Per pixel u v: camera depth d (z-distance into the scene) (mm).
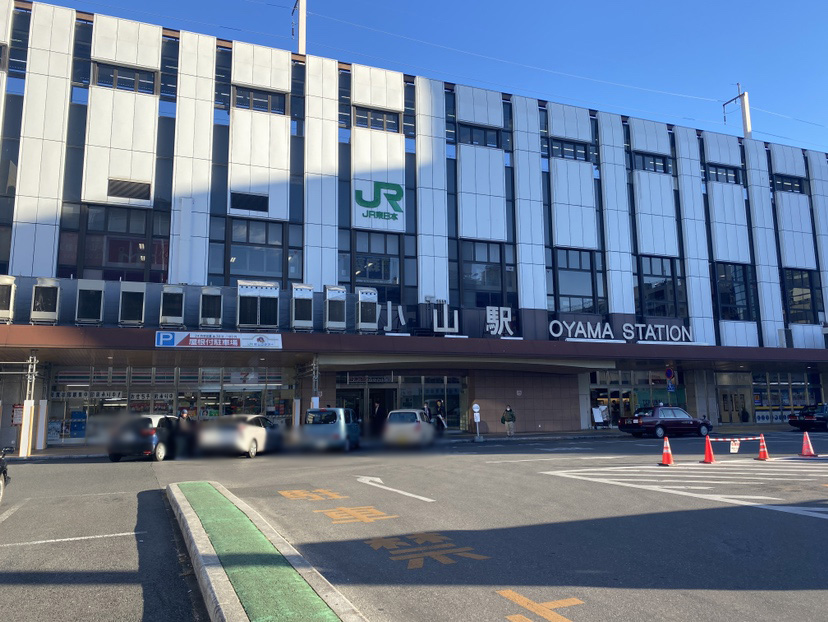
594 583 5648
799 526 7996
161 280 24375
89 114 24281
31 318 21484
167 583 5789
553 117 32031
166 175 25125
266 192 26344
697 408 34000
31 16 24141
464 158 29891
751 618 4754
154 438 17469
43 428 21250
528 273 30000
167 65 25859
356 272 27312
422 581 5715
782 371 36531
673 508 9242
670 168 34219
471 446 22172
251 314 24016
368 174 28047
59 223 23328
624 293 31641
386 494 10656
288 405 26812
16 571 6156
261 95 27109
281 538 6625
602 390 32625
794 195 36812
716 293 33844
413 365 27234
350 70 28672
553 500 9953
